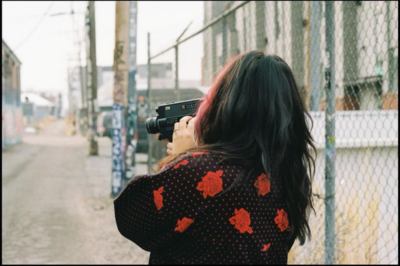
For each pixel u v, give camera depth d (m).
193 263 1.19
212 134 1.32
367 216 3.67
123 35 9.20
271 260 1.24
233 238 1.19
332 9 3.34
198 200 1.20
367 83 3.65
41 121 58.31
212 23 5.93
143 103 18.14
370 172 3.67
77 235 6.44
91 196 9.55
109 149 26.00
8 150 24.17
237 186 1.20
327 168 3.37
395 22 3.32
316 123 4.04
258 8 7.28
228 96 1.29
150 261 1.27
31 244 5.98
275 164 1.25
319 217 3.87
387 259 3.54
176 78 7.54
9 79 27.39
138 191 1.24
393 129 3.55
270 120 1.26
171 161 1.30
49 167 15.76
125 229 1.25
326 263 3.37
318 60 4.54
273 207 1.27
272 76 1.30
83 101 46.00
